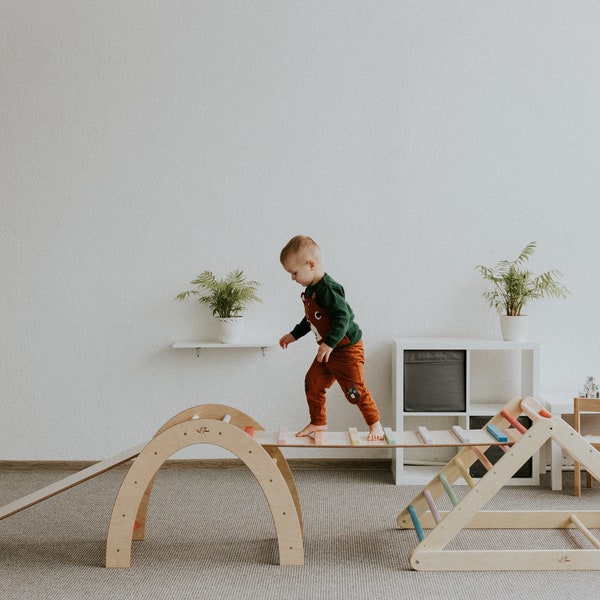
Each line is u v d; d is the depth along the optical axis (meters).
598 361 3.83
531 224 3.80
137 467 2.46
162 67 3.79
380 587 2.29
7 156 3.80
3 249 3.81
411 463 3.79
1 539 2.76
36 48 3.78
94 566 2.48
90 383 3.84
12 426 3.84
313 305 2.86
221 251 3.81
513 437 2.64
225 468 3.82
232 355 3.83
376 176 3.80
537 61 3.78
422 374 3.51
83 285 3.82
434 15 3.78
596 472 2.43
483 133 3.79
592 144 3.78
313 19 3.79
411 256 3.81
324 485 3.50
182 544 2.69
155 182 3.81
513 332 3.55
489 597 2.21
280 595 2.23
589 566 2.43
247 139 3.80
